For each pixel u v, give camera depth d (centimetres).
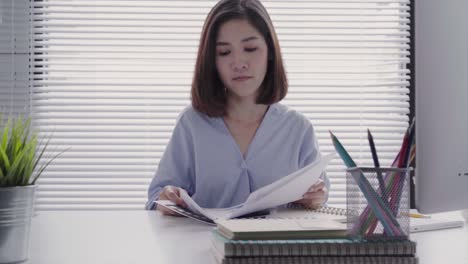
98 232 124
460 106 122
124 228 130
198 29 279
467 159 123
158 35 279
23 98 271
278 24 281
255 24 174
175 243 110
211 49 178
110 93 277
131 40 279
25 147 96
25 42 273
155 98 276
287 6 281
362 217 88
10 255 92
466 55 122
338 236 90
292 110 191
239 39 171
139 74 279
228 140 182
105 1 279
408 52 281
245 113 186
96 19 275
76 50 275
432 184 123
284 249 85
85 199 272
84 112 275
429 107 122
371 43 283
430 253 98
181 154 187
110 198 273
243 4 175
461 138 122
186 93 279
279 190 128
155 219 144
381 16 283
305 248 85
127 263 93
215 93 182
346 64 283
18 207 93
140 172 275
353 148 278
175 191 159
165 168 186
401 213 88
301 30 282
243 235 88
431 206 124
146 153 275
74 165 272
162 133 278
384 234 87
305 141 190
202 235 119
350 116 280
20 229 93
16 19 272
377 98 279
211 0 280
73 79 276
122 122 275
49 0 277
